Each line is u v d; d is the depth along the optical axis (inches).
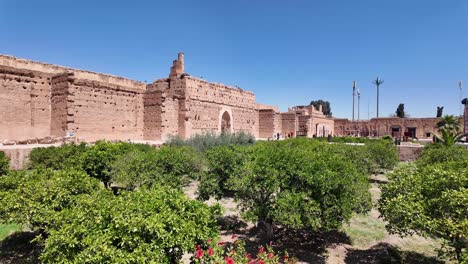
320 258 399.2
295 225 346.3
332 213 369.4
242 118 2170.3
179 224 237.1
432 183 331.6
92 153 602.5
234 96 2073.1
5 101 1016.9
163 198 264.7
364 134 3267.7
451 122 1979.6
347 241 458.6
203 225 258.8
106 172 569.3
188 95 1609.3
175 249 257.9
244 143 1280.8
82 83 1161.4
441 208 301.1
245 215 387.9
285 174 377.1
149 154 521.7
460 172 357.7
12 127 1034.1
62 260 213.3
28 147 849.5
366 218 565.6
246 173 432.8
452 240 293.0
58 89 1127.6
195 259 239.9
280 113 2600.9
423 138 2893.7
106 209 233.5
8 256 358.9
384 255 410.9
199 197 511.5
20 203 307.4
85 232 222.2
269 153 423.8
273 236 462.9
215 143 1192.2
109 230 218.5
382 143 1113.4
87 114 1180.5
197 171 558.6
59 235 223.6
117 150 656.4
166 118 1473.9
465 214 286.5
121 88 1344.7
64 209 281.3
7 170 555.8
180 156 523.5
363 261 393.1
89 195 333.4
